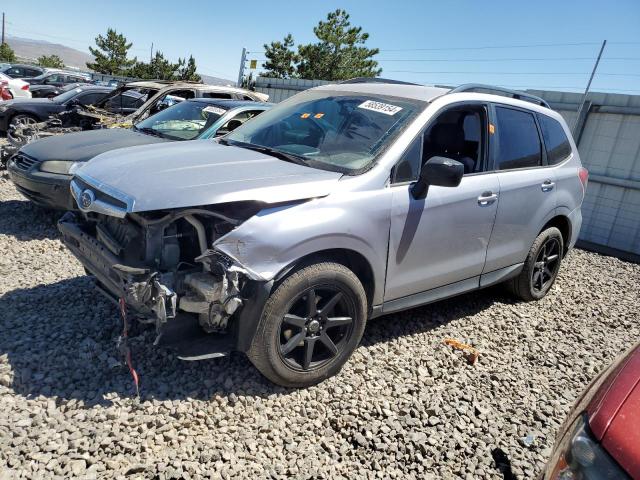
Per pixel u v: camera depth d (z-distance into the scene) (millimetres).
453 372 3652
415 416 3084
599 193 9109
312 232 2926
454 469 2734
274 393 3113
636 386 1746
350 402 3119
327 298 3180
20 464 2354
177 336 2934
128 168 3170
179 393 2994
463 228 3879
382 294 3480
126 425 2674
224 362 3328
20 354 3186
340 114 3900
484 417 3193
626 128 8727
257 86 17656
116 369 3111
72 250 3510
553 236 5023
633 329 4969
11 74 24422
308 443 2748
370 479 2572
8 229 5695
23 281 4297
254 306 2842
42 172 5555
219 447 2617
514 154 4441
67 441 2512
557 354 4180
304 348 3137
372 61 39469
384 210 3281
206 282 2766
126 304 3059
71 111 8883
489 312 4797
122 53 48000
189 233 3023
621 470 1521
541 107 4977
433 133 3768
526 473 2756
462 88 4059
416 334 4129
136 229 2967
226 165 3201
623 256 8633
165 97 8719
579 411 1915
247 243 2756
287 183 2980
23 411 2676
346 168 3346
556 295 5566
